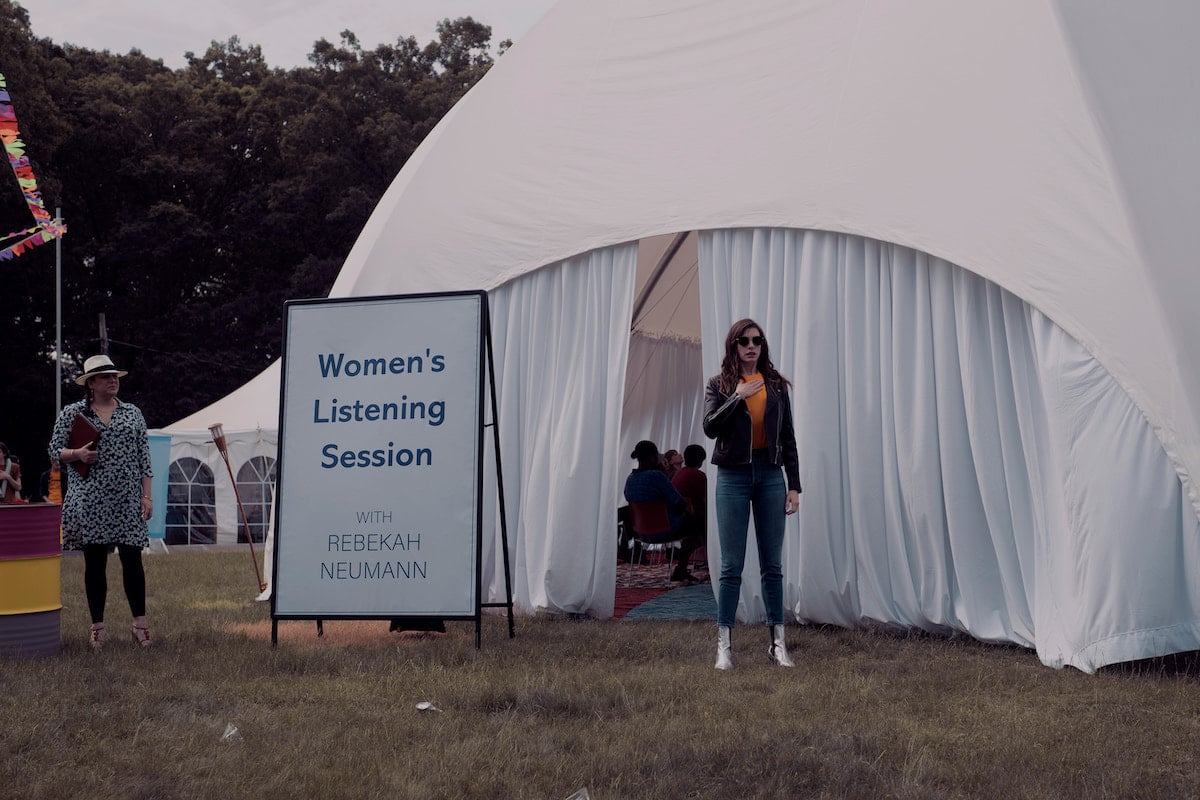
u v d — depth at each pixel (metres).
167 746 3.81
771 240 7.45
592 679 5.09
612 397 7.88
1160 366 5.64
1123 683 5.07
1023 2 6.94
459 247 8.55
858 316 7.10
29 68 29.42
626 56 8.68
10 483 13.70
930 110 7.06
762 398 5.71
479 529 6.31
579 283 8.14
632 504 10.20
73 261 33.06
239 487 18.94
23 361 33.34
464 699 4.55
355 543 6.45
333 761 3.61
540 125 8.69
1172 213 6.05
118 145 33.97
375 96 35.00
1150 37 6.84
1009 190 6.50
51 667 5.46
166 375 32.69
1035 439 6.28
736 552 5.64
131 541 6.47
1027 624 6.24
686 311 13.91
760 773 3.44
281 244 34.66
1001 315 6.52
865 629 7.02
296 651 6.02
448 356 6.54
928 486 6.71
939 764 3.54
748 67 8.07
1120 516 5.61
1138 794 3.22
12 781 3.37
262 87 36.53
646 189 7.96
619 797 3.21
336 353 6.68
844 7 7.86
